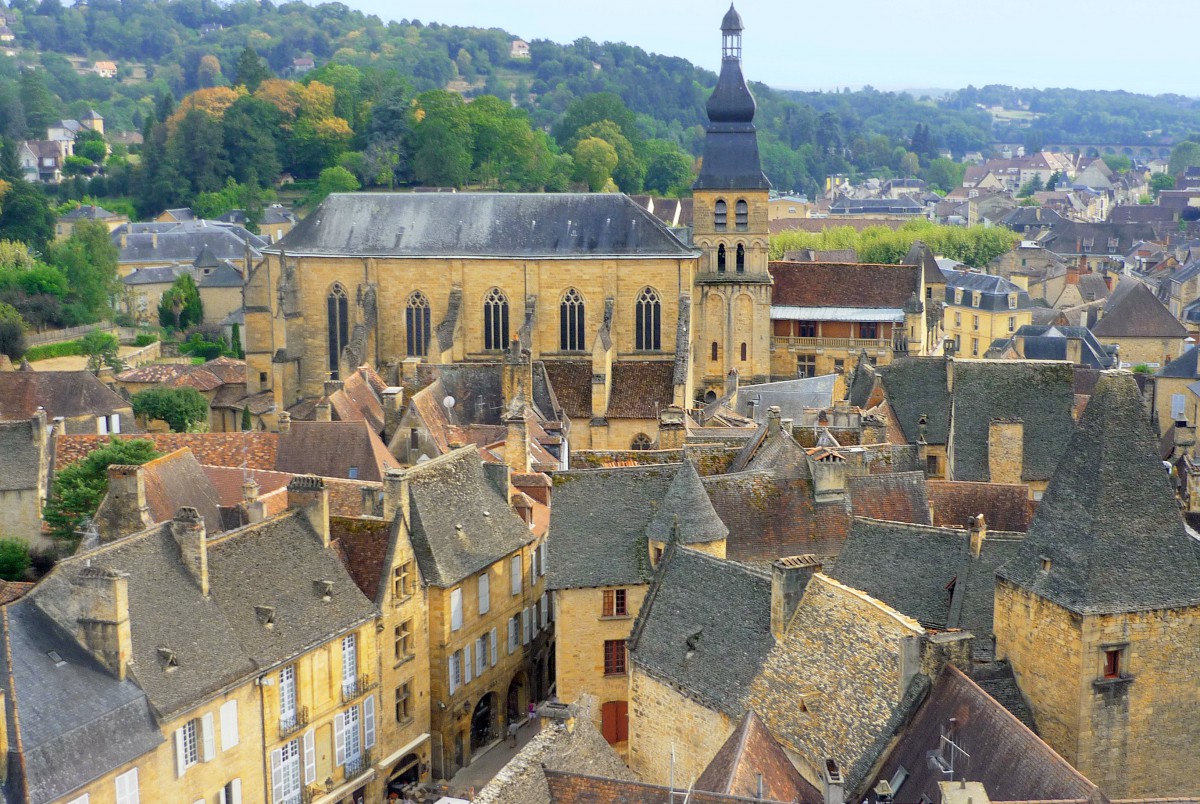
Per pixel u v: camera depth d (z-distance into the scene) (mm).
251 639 86875
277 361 187750
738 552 96250
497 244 186750
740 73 196000
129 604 81875
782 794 67312
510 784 65625
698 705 80375
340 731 94062
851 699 71688
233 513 111500
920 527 87125
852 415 127812
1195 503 121375
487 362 181250
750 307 198875
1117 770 70875
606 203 188250
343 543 99438
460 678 105625
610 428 171750
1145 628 70062
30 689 74188
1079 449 73000
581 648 99062
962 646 69562
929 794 63500
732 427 140500
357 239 188625
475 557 106562
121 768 76375
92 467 123625
